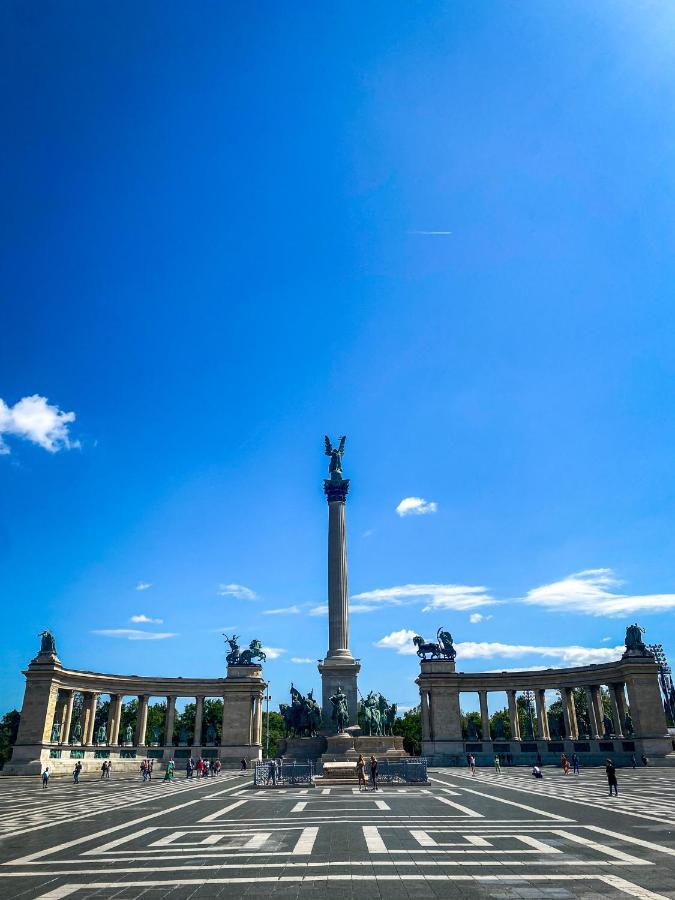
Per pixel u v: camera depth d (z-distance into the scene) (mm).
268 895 17359
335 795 46281
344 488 101375
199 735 103500
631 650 91438
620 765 87250
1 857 23312
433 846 24438
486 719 104312
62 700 96375
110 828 30953
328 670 89875
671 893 16984
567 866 20516
